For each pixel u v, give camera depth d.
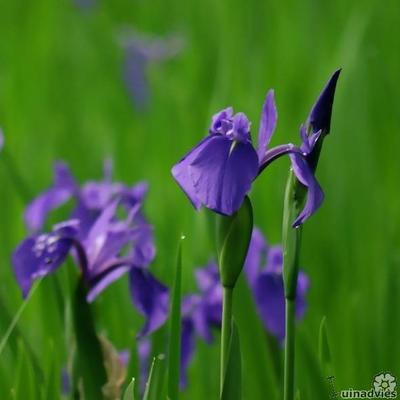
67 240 3.07
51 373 3.03
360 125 4.12
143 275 3.11
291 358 2.91
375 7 5.15
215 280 3.24
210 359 3.29
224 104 4.30
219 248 2.91
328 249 3.69
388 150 4.25
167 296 3.10
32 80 5.16
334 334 3.35
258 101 4.38
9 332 3.04
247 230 2.91
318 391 3.07
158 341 3.13
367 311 3.40
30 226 3.29
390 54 4.98
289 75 4.68
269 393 3.17
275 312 3.18
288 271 2.91
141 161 4.59
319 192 2.89
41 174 4.60
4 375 3.11
